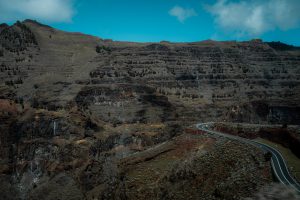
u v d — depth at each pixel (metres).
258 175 62.91
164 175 83.88
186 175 77.50
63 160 175.38
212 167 75.81
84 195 143.38
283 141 84.38
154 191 79.31
